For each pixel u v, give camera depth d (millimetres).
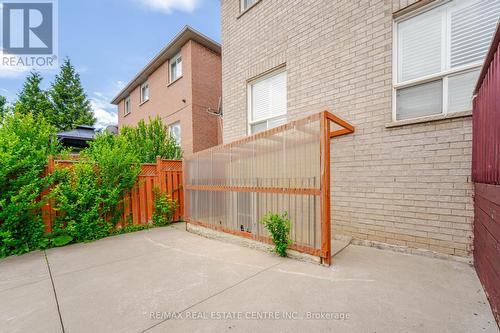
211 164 5055
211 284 2680
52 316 2135
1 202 3832
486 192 2217
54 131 5305
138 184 5934
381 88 3750
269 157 3822
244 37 6027
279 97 5441
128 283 2781
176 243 4531
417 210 3400
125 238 4992
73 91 24500
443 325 1833
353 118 4047
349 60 4098
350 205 4070
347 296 2311
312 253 3207
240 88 6168
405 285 2490
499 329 1761
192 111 9148
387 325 1859
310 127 3236
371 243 3816
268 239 3828
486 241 2219
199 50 9477
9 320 2094
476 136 2594
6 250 3951
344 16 4148
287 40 5039
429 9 3436
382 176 3725
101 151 5320
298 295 2361
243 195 4305
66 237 4539
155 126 8414
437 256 3223
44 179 4387
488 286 2129
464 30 3189
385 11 3705
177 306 2240
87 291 2609
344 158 4141
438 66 3375
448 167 3156
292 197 3475
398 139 3572
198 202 5410
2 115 4477
